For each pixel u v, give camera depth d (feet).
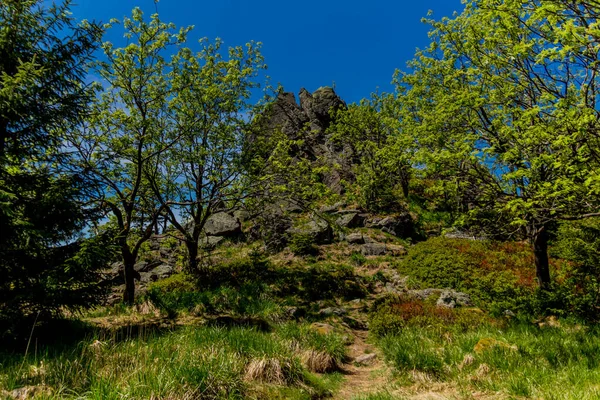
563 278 44.45
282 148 60.70
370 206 97.04
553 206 30.78
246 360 22.99
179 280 58.44
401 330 36.86
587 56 25.09
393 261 71.26
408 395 22.50
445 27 42.93
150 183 52.85
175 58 54.44
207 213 61.11
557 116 27.55
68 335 27.99
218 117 58.95
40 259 27.45
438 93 43.37
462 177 39.19
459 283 54.54
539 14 23.48
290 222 89.76
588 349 24.17
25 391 15.33
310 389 22.47
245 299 47.11
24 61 28.35
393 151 51.90
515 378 21.31
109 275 32.45
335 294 55.16
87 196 33.63
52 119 29.71
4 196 24.17
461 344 28.94
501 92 35.47
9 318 24.41
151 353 20.54
